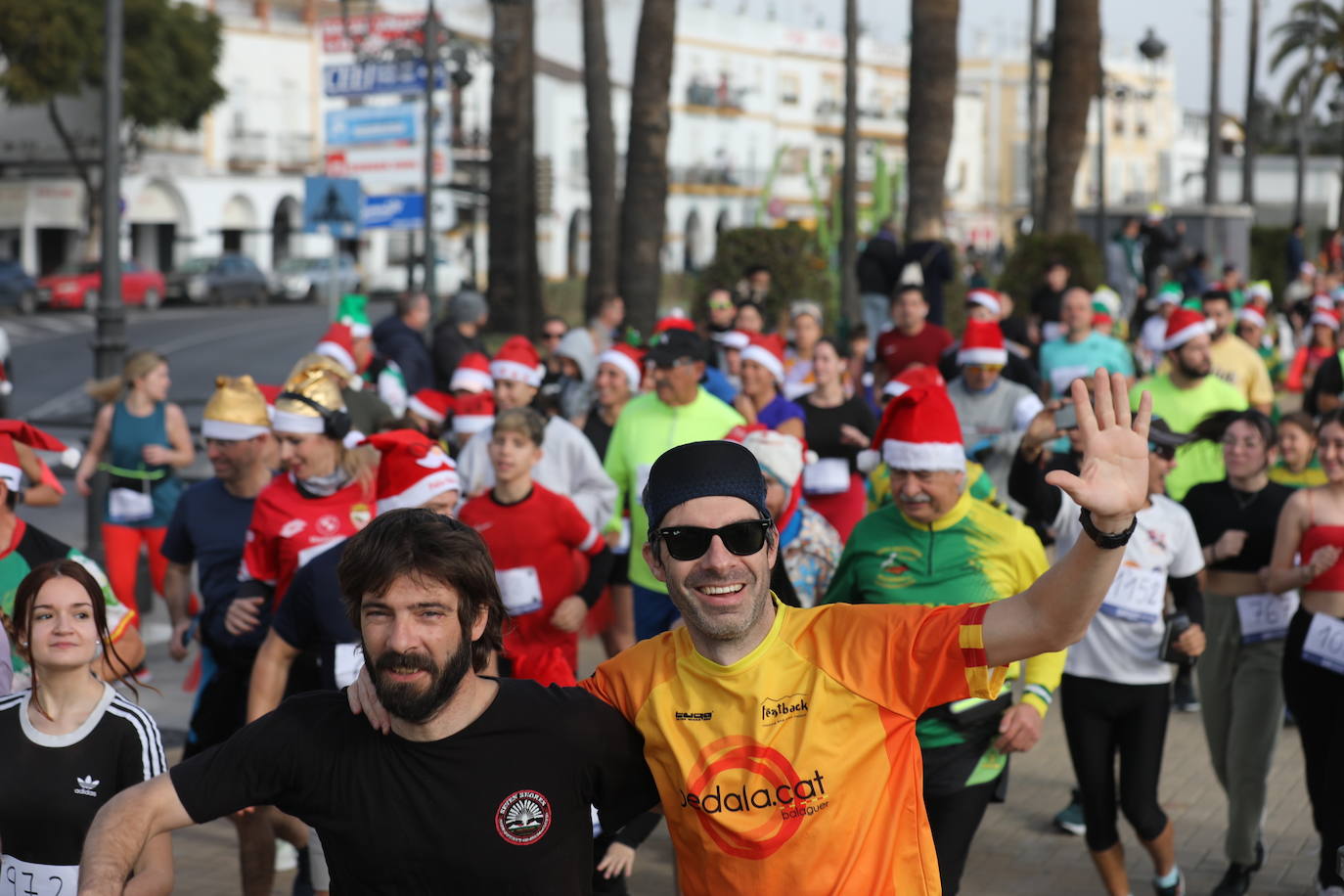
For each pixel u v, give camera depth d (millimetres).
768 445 6223
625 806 3305
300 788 3121
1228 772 6387
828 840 3162
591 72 24562
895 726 3199
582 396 12406
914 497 5039
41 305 44750
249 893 5594
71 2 43812
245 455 6039
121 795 3121
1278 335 25672
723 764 3193
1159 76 97375
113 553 9430
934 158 21031
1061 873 6582
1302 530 6246
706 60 70625
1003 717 4977
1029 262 21703
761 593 3191
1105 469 2938
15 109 52562
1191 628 5809
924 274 17172
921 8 20875
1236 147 91125
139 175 52062
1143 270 27734
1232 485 6691
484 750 3104
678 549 3160
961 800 4883
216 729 6008
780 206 59344
